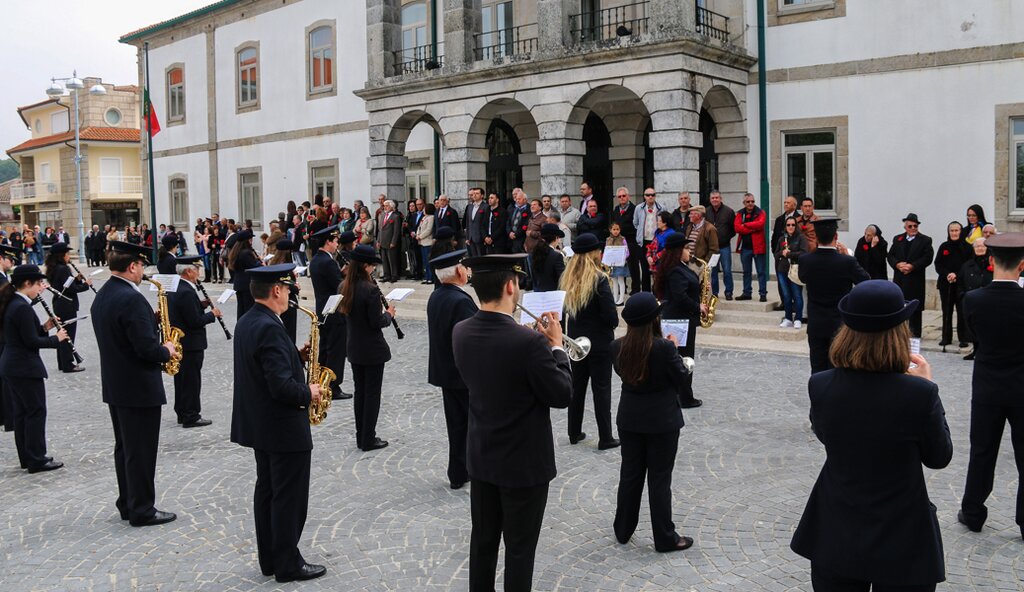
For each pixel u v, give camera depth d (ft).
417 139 74.84
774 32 52.75
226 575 17.71
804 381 33.42
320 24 79.71
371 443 26.35
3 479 24.82
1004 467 22.53
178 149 99.35
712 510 20.40
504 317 14.49
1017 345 17.65
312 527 20.16
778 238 42.60
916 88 48.06
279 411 16.88
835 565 11.07
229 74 90.89
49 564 18.48
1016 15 44.62
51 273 40.98
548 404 14.19
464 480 22.84
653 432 17.66
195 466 25.29
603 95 60.54
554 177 54.34
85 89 153.38
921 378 10.96
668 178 49.26
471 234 56.34
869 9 49.21
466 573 17.52
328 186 81.56
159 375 20.63
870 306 10.94
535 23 64.85
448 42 60.08
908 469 10.89
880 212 49.83
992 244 17.76
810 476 22.54
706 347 40.96
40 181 165.48
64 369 41.45
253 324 16.96
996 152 45.85
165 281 29.04
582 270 24.79
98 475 25.09
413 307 57.93
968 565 16.98
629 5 53.06
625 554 18.11
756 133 54.03
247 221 84.43
